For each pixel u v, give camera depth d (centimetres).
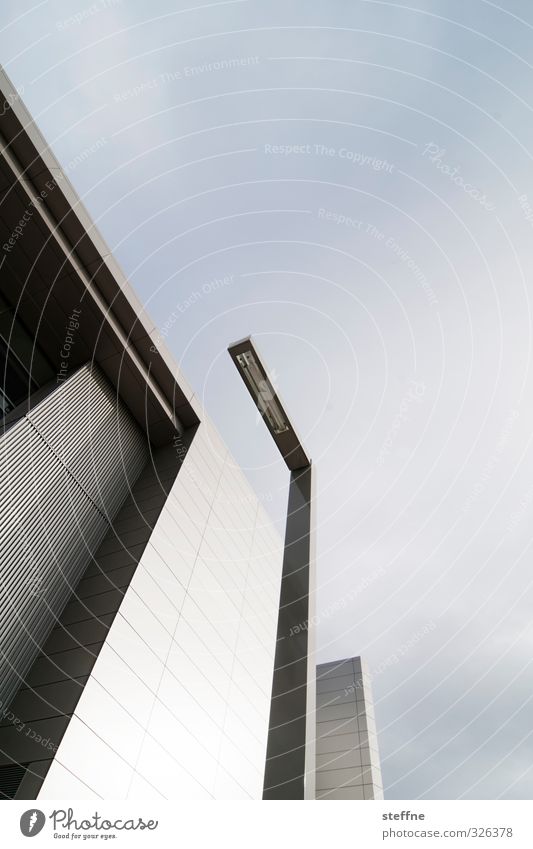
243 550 1814
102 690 957
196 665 1283
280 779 330
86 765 849
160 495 1452
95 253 1338
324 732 2283
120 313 1449
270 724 364
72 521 1232
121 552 1268
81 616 1099
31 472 1148
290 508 584
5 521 1043
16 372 1313
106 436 1451
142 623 1138
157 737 1045
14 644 986
